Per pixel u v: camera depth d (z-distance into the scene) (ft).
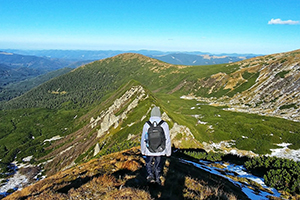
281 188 39.19
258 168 55.88
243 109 417.28
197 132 246.68
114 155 43.68
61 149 496.23
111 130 358.02
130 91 477.36
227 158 82.64
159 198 23.39
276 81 482.28
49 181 31.12
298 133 253.03
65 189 27.25
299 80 443.32
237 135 255.70
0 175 430.20
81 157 357.20
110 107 502.79
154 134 22.27
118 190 24.45
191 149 181.47
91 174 31.96
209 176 38.29
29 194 26.94
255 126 271.90
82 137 481.05
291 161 52.44
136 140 208.23
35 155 524.52
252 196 32.86
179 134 198.49
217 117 349.20
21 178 418.31
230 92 547.08
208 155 82.02
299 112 347.97
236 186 37.60
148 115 309.42
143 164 36.35
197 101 548.72
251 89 514.27
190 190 27.04
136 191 23.04
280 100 418.72
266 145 229.86
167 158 43.14
